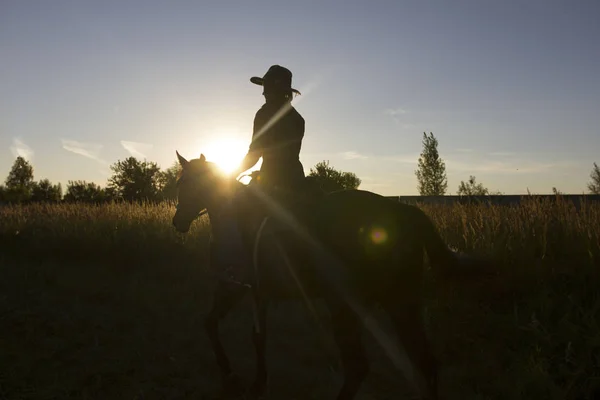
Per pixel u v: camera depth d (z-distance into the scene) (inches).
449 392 183.0
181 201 202.8
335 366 216.5
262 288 179.2
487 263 155.6
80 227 497.7
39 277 370.9
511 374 185.3
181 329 267.9
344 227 160.2
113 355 230.4
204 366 220.2
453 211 377.1
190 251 401.4
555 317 216.8
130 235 441.7
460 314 240.5
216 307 203.8
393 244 153.1
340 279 158.4
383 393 188.2
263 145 179.5
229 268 184.1
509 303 243.3
